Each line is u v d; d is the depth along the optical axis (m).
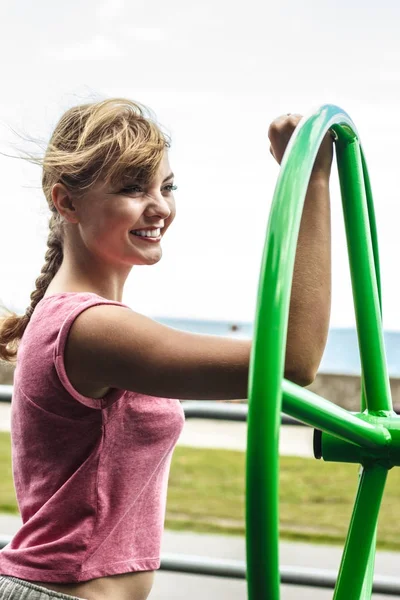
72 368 1.10
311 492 6.28
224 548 4.56
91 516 1.15
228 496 6.24
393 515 5.60
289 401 0.85
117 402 1.15
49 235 1.36
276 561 0.71
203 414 2.02
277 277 0.75
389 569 4.11
